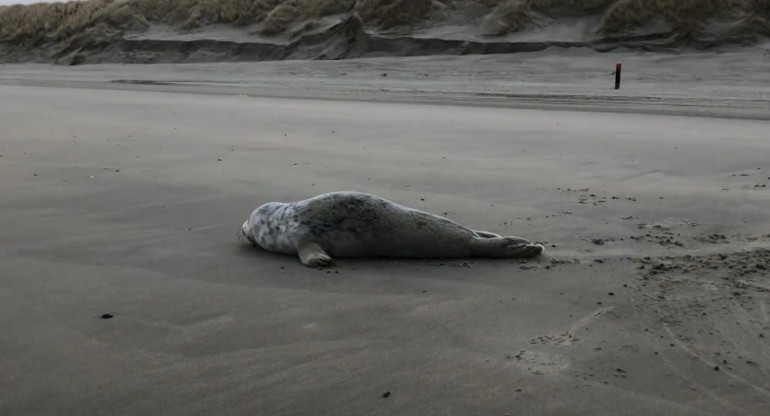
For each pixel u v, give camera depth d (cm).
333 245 550
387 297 470
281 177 849
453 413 327
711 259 539
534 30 3212
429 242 547
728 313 438
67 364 378
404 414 327
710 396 342
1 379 362
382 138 1151
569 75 2514
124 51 4106
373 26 3525
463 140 1127
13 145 1095
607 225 642
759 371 365
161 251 575
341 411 330
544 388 349
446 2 3562
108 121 1402
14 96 1997
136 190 787
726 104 1666
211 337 410
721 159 948
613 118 1405
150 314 444
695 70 2483
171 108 1639
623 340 402
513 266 530
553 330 417
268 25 3888
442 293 476
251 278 508
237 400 340
